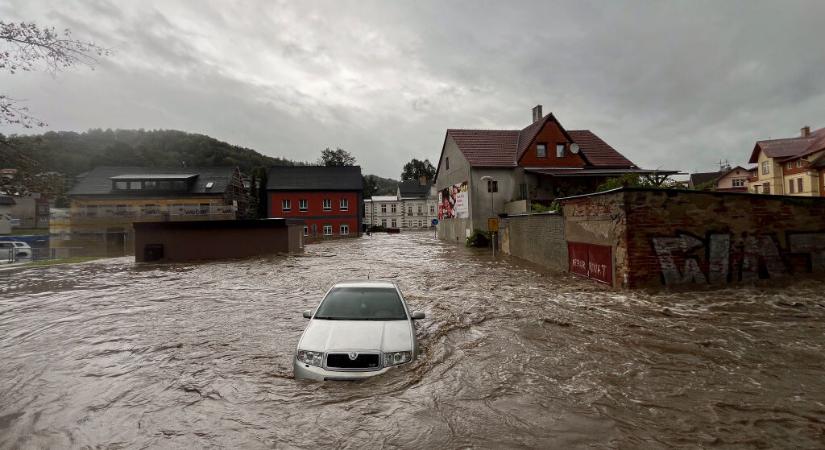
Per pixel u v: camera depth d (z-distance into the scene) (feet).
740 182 220.84
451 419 13.38
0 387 16.99
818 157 107.76
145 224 73.92
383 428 12.86
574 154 101.35
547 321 26.45
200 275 53.01
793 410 13.80
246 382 17.02
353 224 181.16
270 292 40.04
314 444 12.03
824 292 33.19
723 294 33.30
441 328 25.11
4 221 131.13
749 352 19.79
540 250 58.75
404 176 408.87
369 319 19.31
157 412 14.42
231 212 130.21
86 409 14.76
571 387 15.98
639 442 11.91
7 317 30.07
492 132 115.24
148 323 27.91
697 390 15.56
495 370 17.87
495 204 99.66
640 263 36.22
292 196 179.22
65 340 24.00
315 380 16.19
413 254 80.79
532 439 12.12
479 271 53.11
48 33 27.48
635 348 20.75
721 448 11.55
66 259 81.05
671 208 36.83
